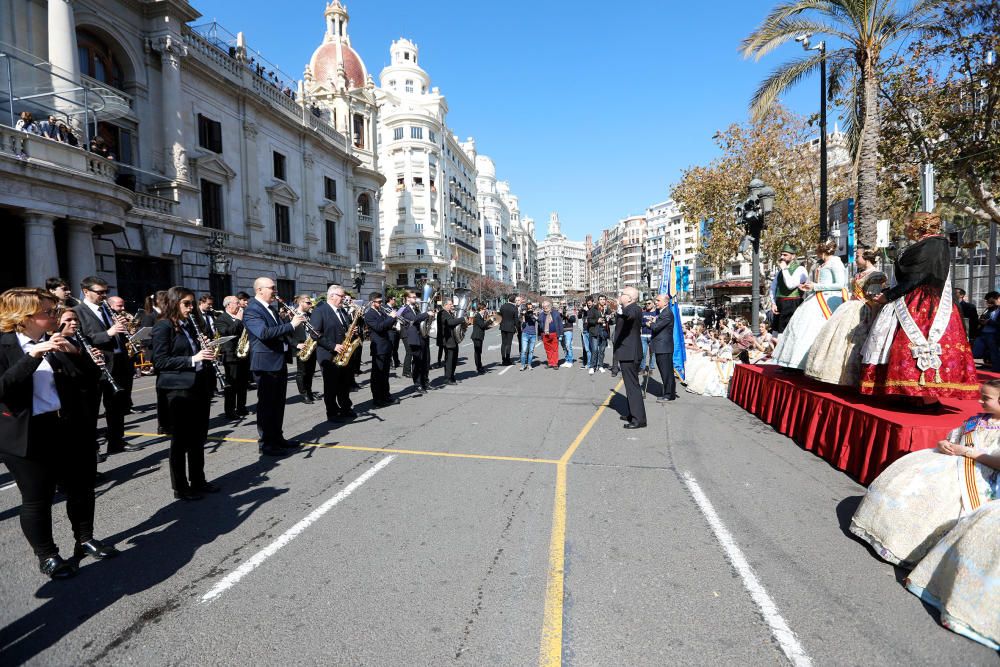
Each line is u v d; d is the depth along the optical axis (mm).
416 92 75125
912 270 4328
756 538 3629
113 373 5754
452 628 2633
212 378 4609
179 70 19953
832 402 5309
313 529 3828
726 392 9375
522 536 3686
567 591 2969
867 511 3477
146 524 3938
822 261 6973
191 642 2539
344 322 7695
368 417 7742
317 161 30703
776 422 6801
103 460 5512
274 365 5738
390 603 2857
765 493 4484
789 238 23000
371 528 3838
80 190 12781
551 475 5020
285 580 3111
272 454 5754
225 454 5820
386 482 4836
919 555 3117
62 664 2391
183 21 20234
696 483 4750
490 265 111375
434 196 67125
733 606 2814
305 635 2582
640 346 7059
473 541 3611
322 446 6109
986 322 11102
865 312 5227
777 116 21453
